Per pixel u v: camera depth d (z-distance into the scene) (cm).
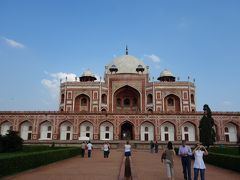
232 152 2184
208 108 3092
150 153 2616
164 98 4716
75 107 4759
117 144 3462
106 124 4034
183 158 963
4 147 2298
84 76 5169
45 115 4034
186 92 4703
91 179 959
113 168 1305
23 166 1144
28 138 4006
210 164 1557
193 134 3938
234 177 1057
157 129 3938
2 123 4044
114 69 5203
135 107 4984
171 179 924
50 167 1348
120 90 4988
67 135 4009
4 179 942
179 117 3969
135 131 3944
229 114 3953
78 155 2272
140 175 1076
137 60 5678
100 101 4728
